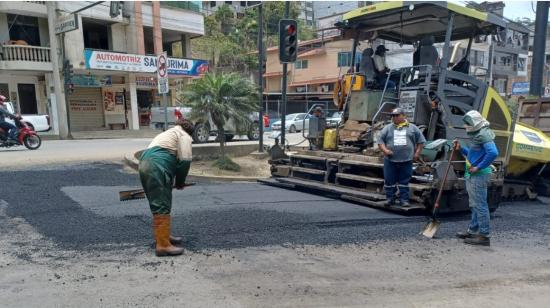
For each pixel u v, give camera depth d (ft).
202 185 28.60
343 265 14.53
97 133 74.43
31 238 16.07
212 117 33.83
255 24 155.33
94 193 23.39
